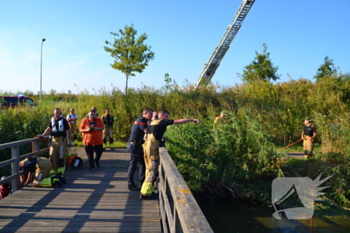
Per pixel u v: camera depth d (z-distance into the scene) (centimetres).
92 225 432
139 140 599
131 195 587
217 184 848
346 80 1691
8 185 670
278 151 859
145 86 1673
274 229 694
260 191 830
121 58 2195
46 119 1070
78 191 613
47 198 559
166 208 383
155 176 554
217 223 730
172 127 855
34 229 412
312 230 687
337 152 972
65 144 702
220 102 1552
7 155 852
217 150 819
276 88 1780
